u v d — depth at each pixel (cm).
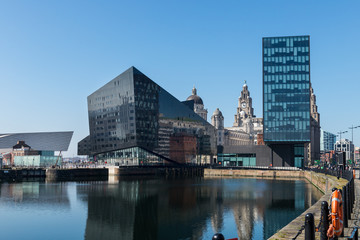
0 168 12306
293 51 13762
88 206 5819
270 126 13662
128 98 13838
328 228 1578
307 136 13412
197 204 6006
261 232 4000
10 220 4722
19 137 19425
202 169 14600
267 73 13838
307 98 13538
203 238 3775
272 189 8269
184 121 15912
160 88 14738
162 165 14688
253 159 15600
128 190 8119
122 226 4369
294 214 5078
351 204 2509
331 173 7631
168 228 4234
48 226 4394
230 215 5019
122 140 14100
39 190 8056
